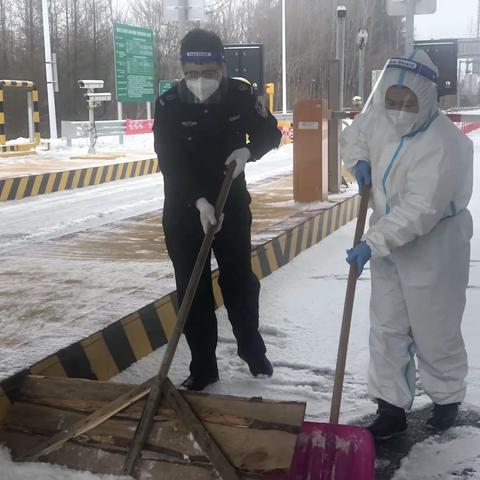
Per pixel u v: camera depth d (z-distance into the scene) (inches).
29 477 105.8
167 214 136.6
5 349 132.1
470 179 118.2
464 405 139.0
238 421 106.3
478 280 226.4
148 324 161.8
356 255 116.3
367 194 123.8
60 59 1487.5
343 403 140.6
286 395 143.6
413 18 338.6
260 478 101.4
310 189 319.9
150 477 104.2
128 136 863.7
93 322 149.2
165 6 352.5
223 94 130.3
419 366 128.3
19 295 170.6
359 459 104.3
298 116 316.8
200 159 132.5
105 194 446.6
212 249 141.8
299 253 265.9
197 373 143.9
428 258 118.7
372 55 1697.8
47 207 392.5
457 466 119.0
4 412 116.4
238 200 137.8
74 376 135.1
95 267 200.7
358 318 189.3
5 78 1397.6
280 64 1695.4
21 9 1427.2
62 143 745.0
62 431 111.0
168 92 132.2
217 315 190.7
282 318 189.5
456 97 1395.2
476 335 175.9
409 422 133.8
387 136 118.8
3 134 648.4
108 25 1553.9
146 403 110.0
